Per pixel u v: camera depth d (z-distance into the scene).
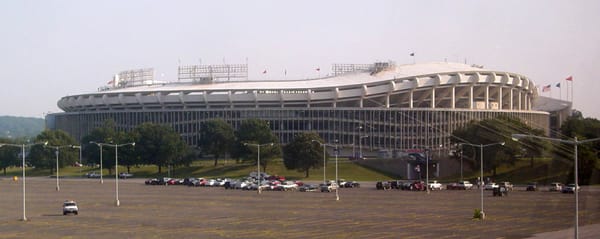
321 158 177.00
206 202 106.75
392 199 109.88
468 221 73.00
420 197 114.25
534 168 140.25
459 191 133.62
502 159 148.12
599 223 69.25
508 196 111.44
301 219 77.50
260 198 116.06
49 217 84.06
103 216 84.19
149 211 90.75
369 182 173.88
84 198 118.88
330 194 127.25
